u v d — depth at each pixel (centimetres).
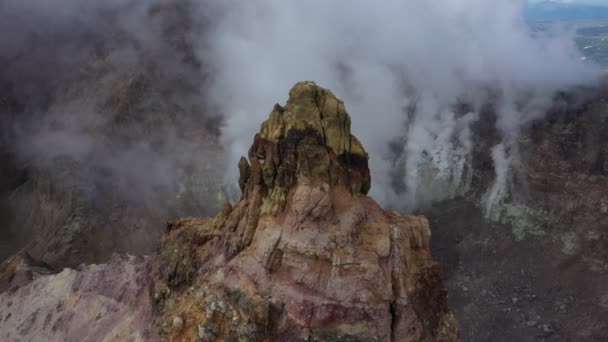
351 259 2533
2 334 4088
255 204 2886
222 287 2709
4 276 5828
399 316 2555
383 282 2538
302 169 2678
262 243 2705
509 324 7450
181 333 2759
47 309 4053
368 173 2906
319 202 2617
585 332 7050
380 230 2686
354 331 2433
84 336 3541
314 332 2441
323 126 2758
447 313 2909
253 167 2923
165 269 3256
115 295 3681
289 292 2533
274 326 2512
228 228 3031
